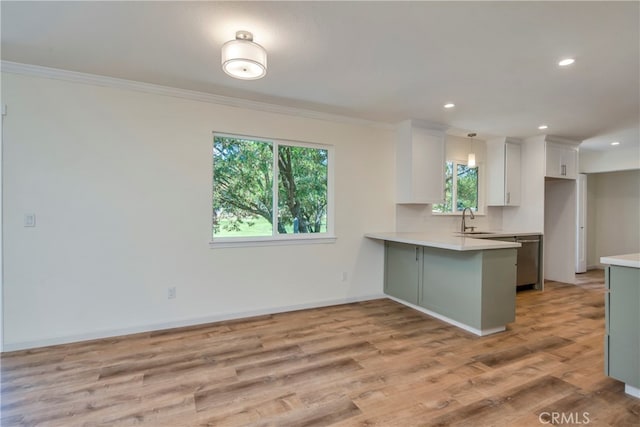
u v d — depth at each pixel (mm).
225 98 3400
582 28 2031
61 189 2830
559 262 5586
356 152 4223
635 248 6340
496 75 2756
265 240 3688
